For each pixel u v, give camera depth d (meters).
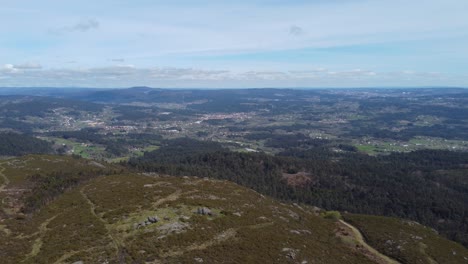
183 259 54.47
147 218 68.56
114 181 103.31
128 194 86.00
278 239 68.69
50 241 61.72
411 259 84.12
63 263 53.34
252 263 56.59
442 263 86.75
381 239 94.81
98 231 64.25
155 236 61.94
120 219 69.69
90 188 95.88
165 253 56.53
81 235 62.88
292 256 62.75
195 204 78.94
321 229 93.50
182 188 94.12
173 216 70.94
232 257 57.38
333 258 69.00
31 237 65.31
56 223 70.75
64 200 86.44
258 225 74.88
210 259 55.41
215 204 81.31
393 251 88.12
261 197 106.19
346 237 93.62
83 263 52.62
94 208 77.44
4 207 89.25
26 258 56.44
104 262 53.03
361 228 104.25
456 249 97.94
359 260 73.50
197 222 68.88
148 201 80.44
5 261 55.28
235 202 87.44
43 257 55.34
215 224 69.62
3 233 68.12
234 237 65.69
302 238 74.69
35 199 93.75
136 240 60.22
